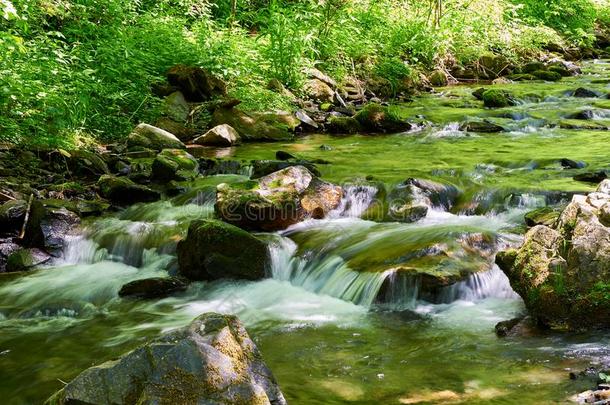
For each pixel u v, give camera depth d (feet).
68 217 23.65
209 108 36.86
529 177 25.75
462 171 26.84
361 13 54.75
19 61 31.09
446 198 24.40
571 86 49.01
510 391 12.75
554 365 13.71
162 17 43.47
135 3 43.50
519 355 14.33
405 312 17.29
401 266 17.95
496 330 15.67
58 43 38.60
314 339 15.96
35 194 25.34
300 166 24.88
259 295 19.16
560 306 15.40
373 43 52.06
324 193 23.81
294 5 48.88
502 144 32.55
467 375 13.61
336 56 48.14
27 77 30.19
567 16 74.90
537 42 63.93
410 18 56.75
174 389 10.39
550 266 15.78
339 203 24.03
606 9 83.46
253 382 10.79
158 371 10.51
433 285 17.28
